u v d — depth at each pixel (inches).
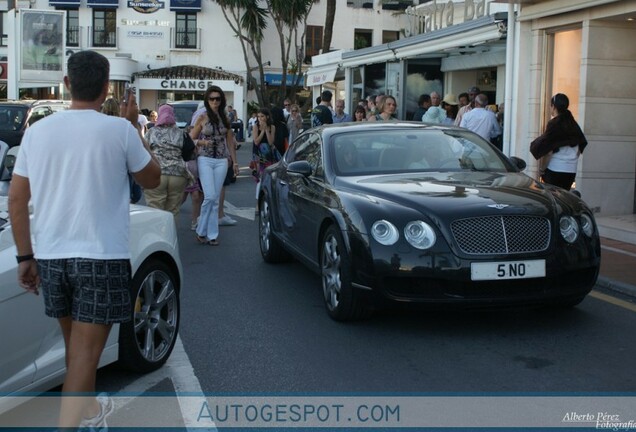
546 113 478.3
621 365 198.4
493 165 277.7
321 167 271.1
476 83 750.5
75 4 1680.6
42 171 133.8
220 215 446.3
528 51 481.1
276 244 326.6
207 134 374.9
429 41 647.8
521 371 193.9
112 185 135.1
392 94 773.3
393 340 219.8
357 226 222.4
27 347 150.9
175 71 1688.0
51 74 891.4
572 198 241.8
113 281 134.1
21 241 136.4
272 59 1790.1
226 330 231.1
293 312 252.1
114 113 331.3
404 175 259.0
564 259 220.2
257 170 482.6
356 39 1844.2
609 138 422.9
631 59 421.1
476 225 215.2
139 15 1715.1
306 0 1539.1
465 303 213.2
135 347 183.8
